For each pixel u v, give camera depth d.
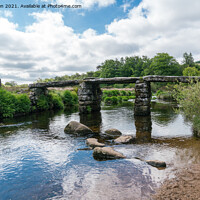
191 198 2.85
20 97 14.04
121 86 52.00
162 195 3.02
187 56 62.94
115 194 3.16
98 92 16.03
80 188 3.45
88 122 10.24
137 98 12.05
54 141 6.58
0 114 12.17
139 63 77.38
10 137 7.22
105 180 3.68
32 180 3.85
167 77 10.60
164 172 3.88
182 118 10.80
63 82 14.88
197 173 3.72
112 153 4.84
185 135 6.94
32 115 13.81
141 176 3.76
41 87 16.47
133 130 8.05
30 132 8.06
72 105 23.16
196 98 6.60
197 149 5.23
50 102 18.16
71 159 4.86
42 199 3.19
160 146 5.68
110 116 12.27
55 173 4.12
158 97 29.67
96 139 6.43
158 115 12.04
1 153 5.43
